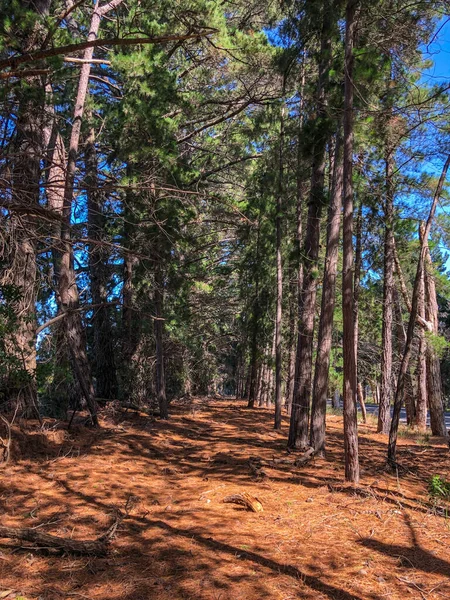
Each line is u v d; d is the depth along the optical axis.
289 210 17.67
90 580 4.06
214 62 13.30
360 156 14.08
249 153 17.36
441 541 5.14
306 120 11.84
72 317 10.30
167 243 11.89
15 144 7.90
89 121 12.42
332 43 10.66
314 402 9.88
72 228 6.81
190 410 17.72
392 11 8.19
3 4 7.30
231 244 21.50
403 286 17.66
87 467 7.69
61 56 7.14
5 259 8.04
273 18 13.97
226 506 6.22
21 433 8.04
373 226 15.56
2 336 7.70
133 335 16.72
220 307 23.67
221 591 3.89
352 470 7.59
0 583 3.94
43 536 4.64
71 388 12.43
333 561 4.55
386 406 16.84
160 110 10.50
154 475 7.79
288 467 8.69
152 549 4.74
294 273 20.47
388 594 3.92
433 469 9.46
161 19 11.76
